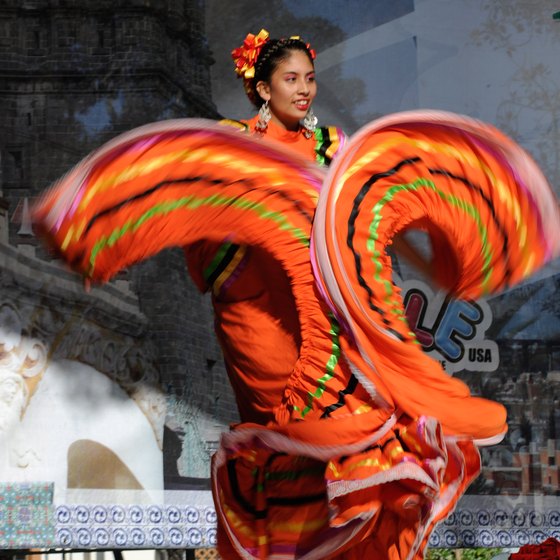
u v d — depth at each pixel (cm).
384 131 445
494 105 713
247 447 439
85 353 617
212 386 657
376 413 404
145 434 627
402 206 436
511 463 681
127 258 425
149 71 654
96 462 611
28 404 600
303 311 423
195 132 432
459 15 712
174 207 425
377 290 420
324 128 492
